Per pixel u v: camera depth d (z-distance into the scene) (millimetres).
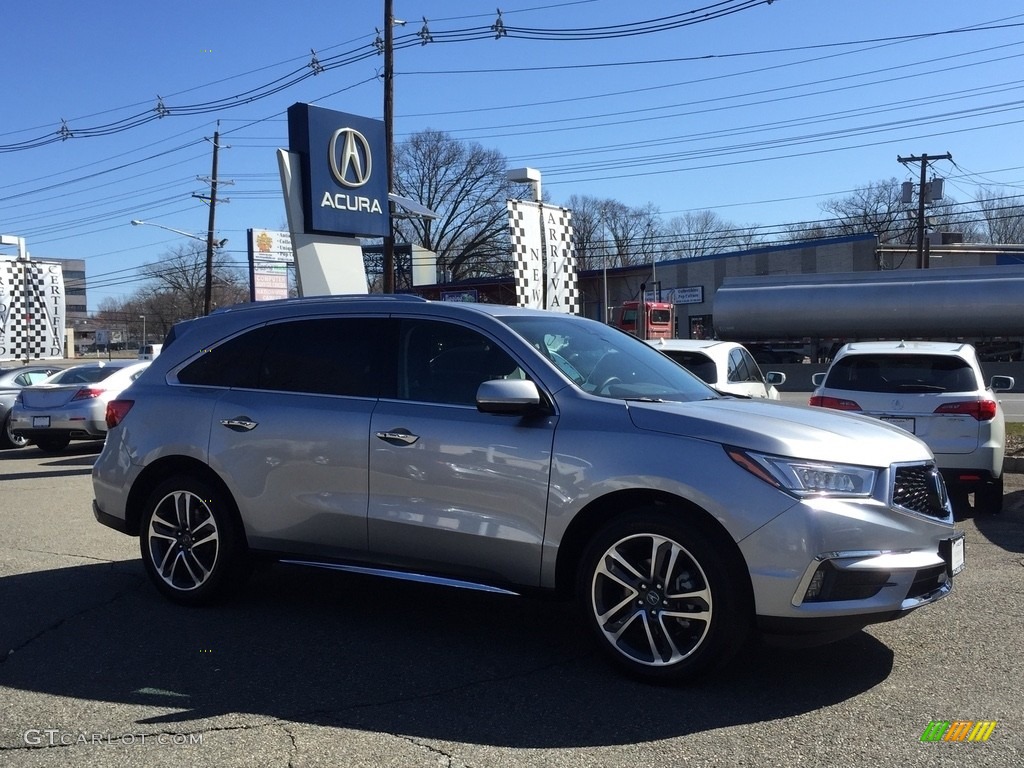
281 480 5230
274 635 5066
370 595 5930
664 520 4184
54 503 9938
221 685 4301
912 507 4270
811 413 4703
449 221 63688
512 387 4441
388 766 3443
